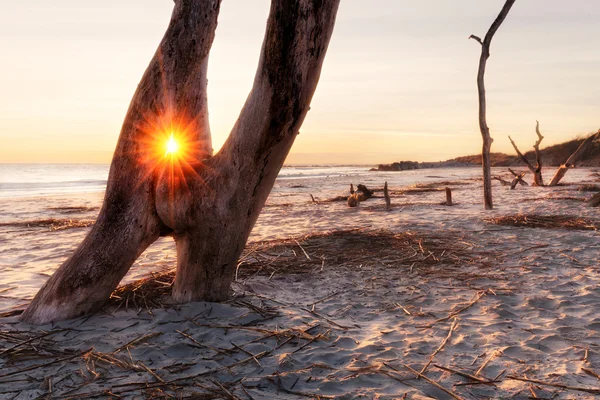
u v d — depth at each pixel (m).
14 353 4.05
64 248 10.23
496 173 52.88
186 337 4.42
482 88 14.33
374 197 21.33
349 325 4.84
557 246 8.58
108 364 3.87
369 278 6.72
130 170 4.91
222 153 4.82
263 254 8.40
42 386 3.48
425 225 11.54
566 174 41.66
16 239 11.72
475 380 3.54
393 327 4.77
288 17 4.11
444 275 6.77
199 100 5.09
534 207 14.57
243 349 4.15
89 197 28.30
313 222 13.38
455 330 4.61
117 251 4.95
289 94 4.30
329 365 3.86
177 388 3.43
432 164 102.50
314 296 5.95
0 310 5.56
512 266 7.25
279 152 4.67
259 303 5.49
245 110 4.56
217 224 4.93
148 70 4.91
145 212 4.98
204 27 4.89
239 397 3.31
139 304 5.30
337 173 73.25
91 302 4.99
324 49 4.30
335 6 4.20
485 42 14.08
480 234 10.05
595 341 4.26
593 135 24.06
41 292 5.03
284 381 3.56
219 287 5.29
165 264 8.21
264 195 4.95
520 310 5.20
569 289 5.95
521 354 4.02
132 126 4.88
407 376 3.64
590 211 13.02
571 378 3.56
